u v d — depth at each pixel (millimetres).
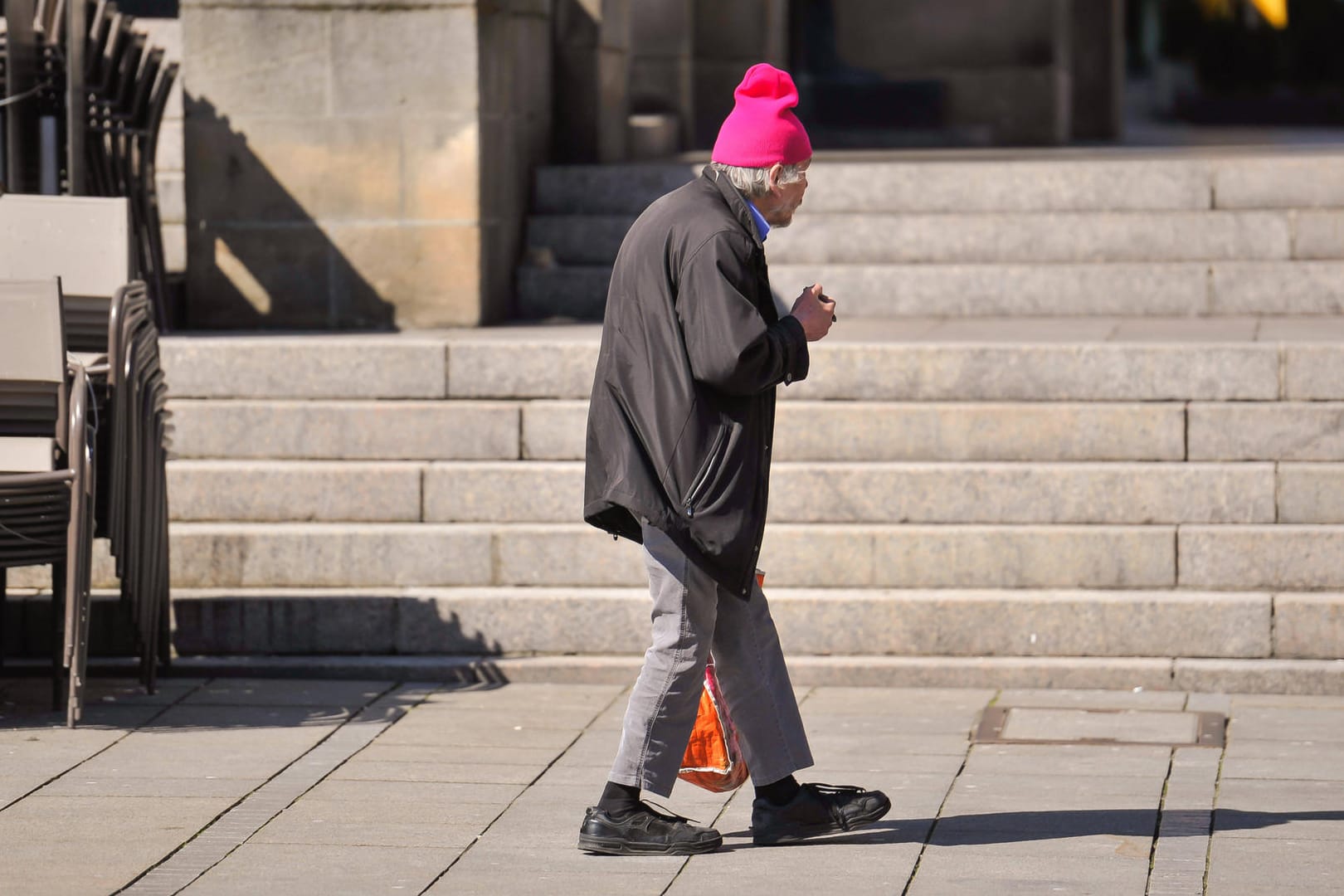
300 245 26297
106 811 14664
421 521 20766
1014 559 19547
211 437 21484
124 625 19766
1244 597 18922
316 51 26031
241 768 15930
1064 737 16922
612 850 13570
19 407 17797
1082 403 20812
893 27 41719
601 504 13297
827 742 16859
